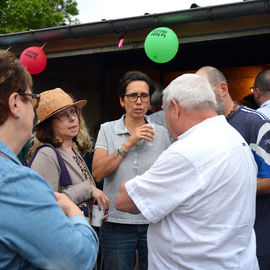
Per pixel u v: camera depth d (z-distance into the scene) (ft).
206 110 4.88
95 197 6.41
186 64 24.06
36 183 3.11
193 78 4.99
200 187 4.39
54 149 6.15
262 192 6.47
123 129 8.14
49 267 3.04
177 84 4.99
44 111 6.48
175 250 4.67
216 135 4.66
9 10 49.32
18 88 3.30
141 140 7.93
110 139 8.10
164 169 4.58
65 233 3.10
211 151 4.49
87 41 14.06
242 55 21.83
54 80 19.61
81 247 3.21
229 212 4.45
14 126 3.34
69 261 3.08
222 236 4.41
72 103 6.83
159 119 11.09
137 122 8.22
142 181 4.77
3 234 2.88
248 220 4.59
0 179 2.95
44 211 3.02
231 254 4.44
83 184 6.14
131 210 4.99
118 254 7.64
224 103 7.08
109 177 7.86
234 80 23.44
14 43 14.47
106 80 22.81
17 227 2.90
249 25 11.50
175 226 4.69
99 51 14.12
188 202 4.50
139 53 22.11
